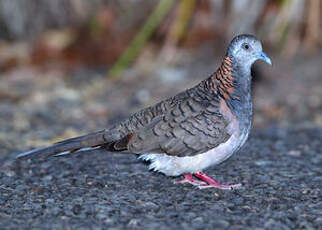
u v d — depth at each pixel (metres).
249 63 9.12
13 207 8.16
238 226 7.35
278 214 7.79
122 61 17.30
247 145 11.47
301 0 17.67
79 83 17.12
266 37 18.53
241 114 8.90
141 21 19.16
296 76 16.55
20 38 20.45
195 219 7.59
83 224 7.43
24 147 11.78
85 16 19.53
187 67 17.62
